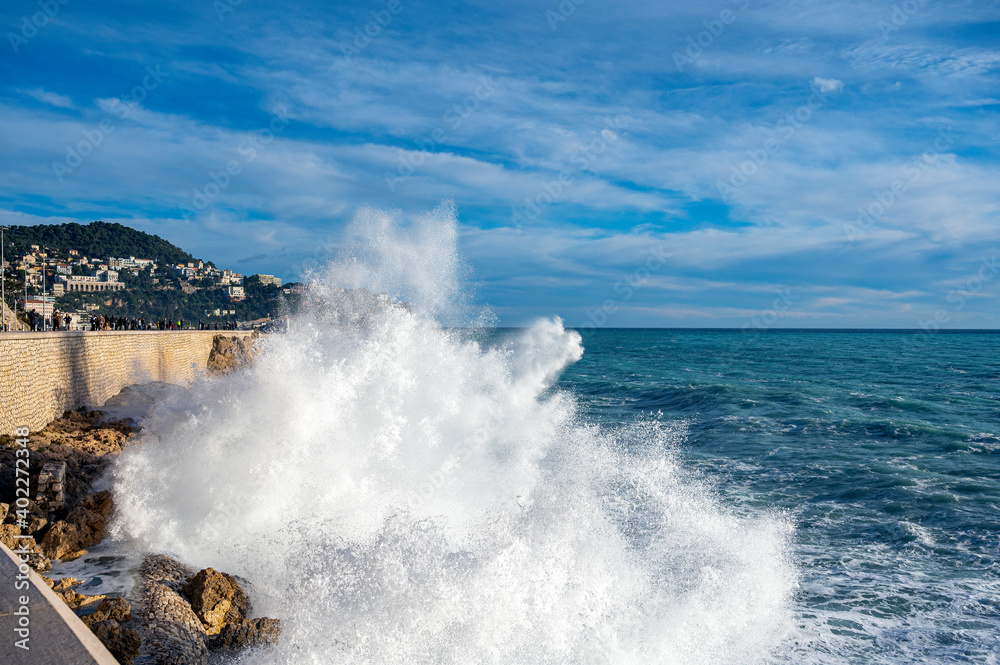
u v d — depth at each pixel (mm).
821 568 9695
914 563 9867
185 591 6680
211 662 5668
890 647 7352
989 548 10359
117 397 24969
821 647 7332
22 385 16125
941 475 14781
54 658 3838
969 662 7066
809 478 14906
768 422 22734
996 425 21922
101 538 8617
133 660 5359
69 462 12070
